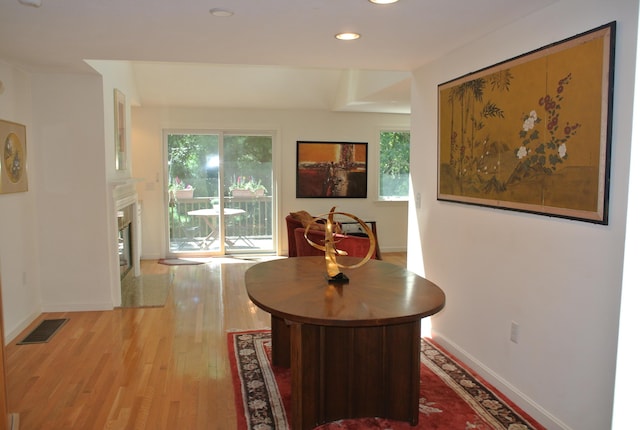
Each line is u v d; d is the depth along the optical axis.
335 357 2.54
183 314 4.52
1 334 2.04
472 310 3.23
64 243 4.58
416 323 2.51
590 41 2.14
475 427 2.55
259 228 7.61
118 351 3.60
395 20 2.70
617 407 2.08
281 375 3.18
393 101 6.08
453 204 3.44
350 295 2.40
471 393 2.92
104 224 4.62
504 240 2.85
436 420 2.62
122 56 3.64
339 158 7.62
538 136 2.49
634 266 1.97
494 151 2.88
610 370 2.11
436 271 3.74
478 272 3.14
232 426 2.58
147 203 7.18
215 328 4.13
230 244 7.56
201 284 5.67
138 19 2.71
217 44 3.25
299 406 2.43
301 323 2.18
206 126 7.23
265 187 7.55
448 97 3.43
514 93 2.68
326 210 7.68
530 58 2.54
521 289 2.71
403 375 2.56
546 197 2.45
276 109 7.39
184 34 3.01
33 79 4.42
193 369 3.28
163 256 7.29
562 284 2.39
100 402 2.83
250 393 2.93
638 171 1.94
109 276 4.66
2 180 3.76
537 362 2.59
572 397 2.34
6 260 3.87
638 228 1.95
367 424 2.57
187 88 6.82
